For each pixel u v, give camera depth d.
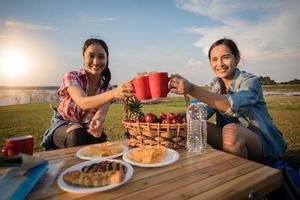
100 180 0.83
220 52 1.88
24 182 0.83
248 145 1.57
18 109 7.27
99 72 2.16
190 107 1.52
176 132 1.33
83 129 1.99
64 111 2.10
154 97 1.23
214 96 1.44
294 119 4.90
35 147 3.73
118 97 1.43
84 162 1.08
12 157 1.03
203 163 1.11
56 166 1.07
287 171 1.32
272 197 1.31
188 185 0.86
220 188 0.83
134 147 1.43
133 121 1.43
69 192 0.81
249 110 1.77
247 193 0.85
